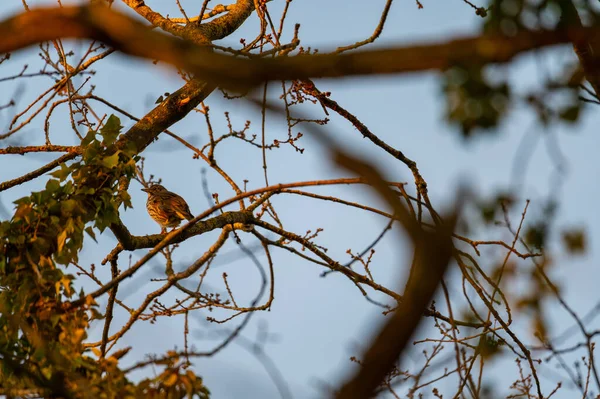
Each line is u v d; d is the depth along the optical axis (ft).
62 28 18.03
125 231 44.24
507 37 17.33
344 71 17.75
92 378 34.94
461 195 19.65
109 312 43.37
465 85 17.43
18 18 18.13
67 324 35.88
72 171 41.19
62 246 38.63
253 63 18.03
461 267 31.78
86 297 36.65
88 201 40.55
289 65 17.89
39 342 34.47
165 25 50.85
